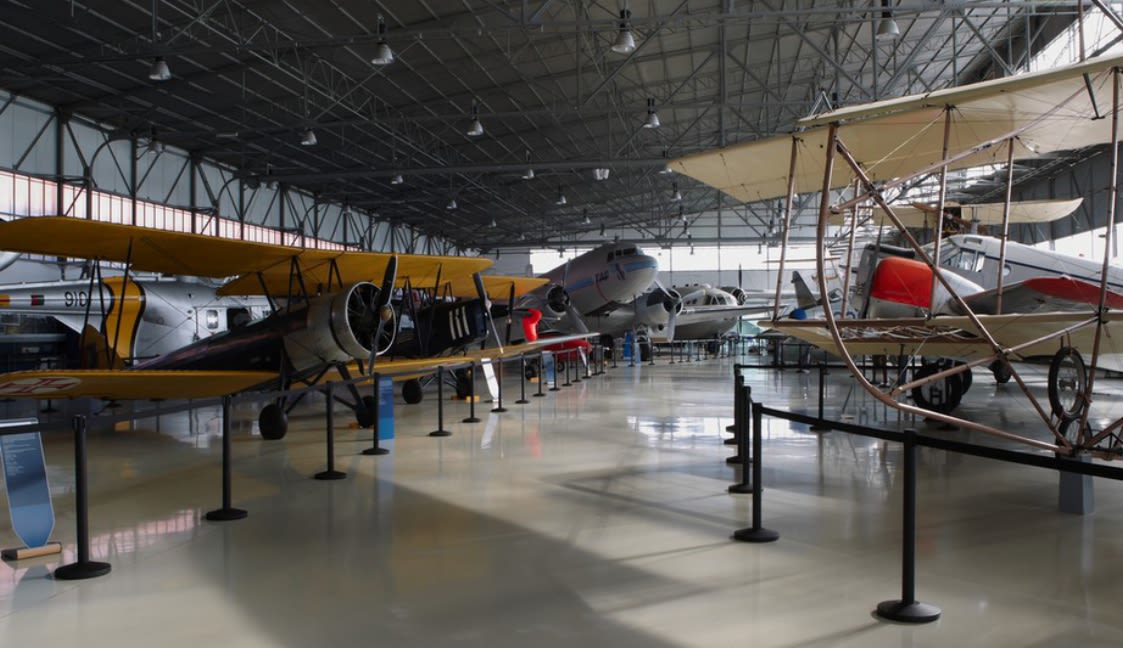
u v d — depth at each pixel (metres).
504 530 3.86
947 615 2.65
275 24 13.49
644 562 3.30
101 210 17.73
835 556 3.36
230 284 8.80
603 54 15.34
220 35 12.67
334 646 2.44
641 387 13.04
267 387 7.77
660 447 6.51
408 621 2.65
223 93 16.78
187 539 3.76
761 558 3.34
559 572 3.17
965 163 6.74
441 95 17.97
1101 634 2.47
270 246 6.77
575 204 31.83
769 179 7.47
